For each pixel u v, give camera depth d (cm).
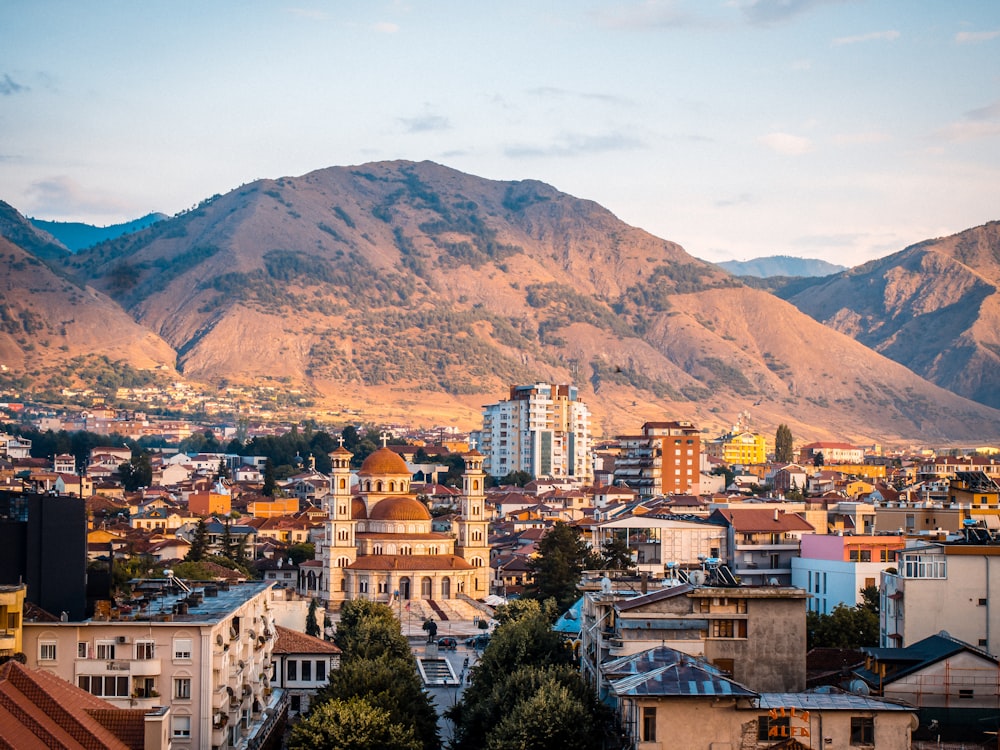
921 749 13875
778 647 15462
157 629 15512
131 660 15450
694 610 15550
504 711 17138
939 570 18188
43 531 17362
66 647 15412
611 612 16725
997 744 13912
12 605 14750
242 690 17612
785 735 13100
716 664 15450
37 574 17275
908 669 15112
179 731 15425
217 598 19275
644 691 13175
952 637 17238
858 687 14800
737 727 13150
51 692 12144
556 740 15275
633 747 13388
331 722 16675
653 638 15488
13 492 17512
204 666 15488
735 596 15525
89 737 11712
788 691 15388
